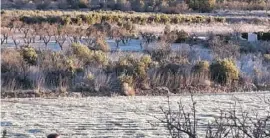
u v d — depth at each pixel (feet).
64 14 328.90
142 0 457.27
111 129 92.38
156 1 453.58
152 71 143.74
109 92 134.51
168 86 140.67
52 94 131.03
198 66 147.33
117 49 181.78
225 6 462.60
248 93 136.56
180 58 157.07
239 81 147.02
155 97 130.41
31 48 154.92
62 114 106.83
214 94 135.13
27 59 145.28
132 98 128.47
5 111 109.60
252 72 152.35
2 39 200.34
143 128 92.22
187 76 143.43
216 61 152.25
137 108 113.70
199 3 453.58
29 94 130.21
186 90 138.82
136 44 199.31
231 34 223.30
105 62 147.13
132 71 141.59
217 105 116.98
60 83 135.64
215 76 146.82
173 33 204.95
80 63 145.48
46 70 139.95
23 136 87.81
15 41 185.47
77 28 228.22
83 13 346.33
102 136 87.51
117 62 147.13
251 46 186.70
